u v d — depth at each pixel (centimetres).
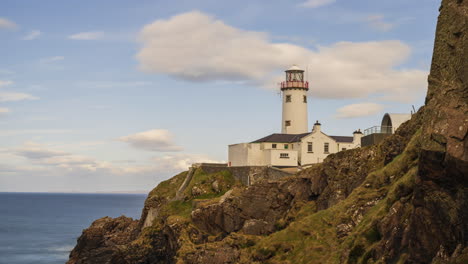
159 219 11681
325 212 7656
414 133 7788
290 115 14188
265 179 10456
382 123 10306
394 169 7394
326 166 8938
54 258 17075
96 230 13788
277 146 12794
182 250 9250
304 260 6912
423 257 4431
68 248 19212
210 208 10194
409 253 4638
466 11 4316
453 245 4144
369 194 7312
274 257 7350
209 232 10119
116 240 13650
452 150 4044
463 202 4066
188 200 12012
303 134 13000
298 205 9069
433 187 4331
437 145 4169
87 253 13112
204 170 13225
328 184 8681
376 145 8606
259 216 9556
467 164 3953
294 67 14462
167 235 10644
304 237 7394
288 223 8838
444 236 4225
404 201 5622
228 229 9831
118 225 14562
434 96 4412
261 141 12988
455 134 4088
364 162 8444
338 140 12938
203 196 11906
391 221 5712
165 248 10875
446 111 4222
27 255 17612
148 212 13288
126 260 11050
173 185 13762
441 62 4456
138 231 13512
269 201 9556
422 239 4441
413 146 7200
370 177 7706
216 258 8512
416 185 4522
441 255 4197
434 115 4319
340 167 8681
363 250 5997
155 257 11075
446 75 4384
